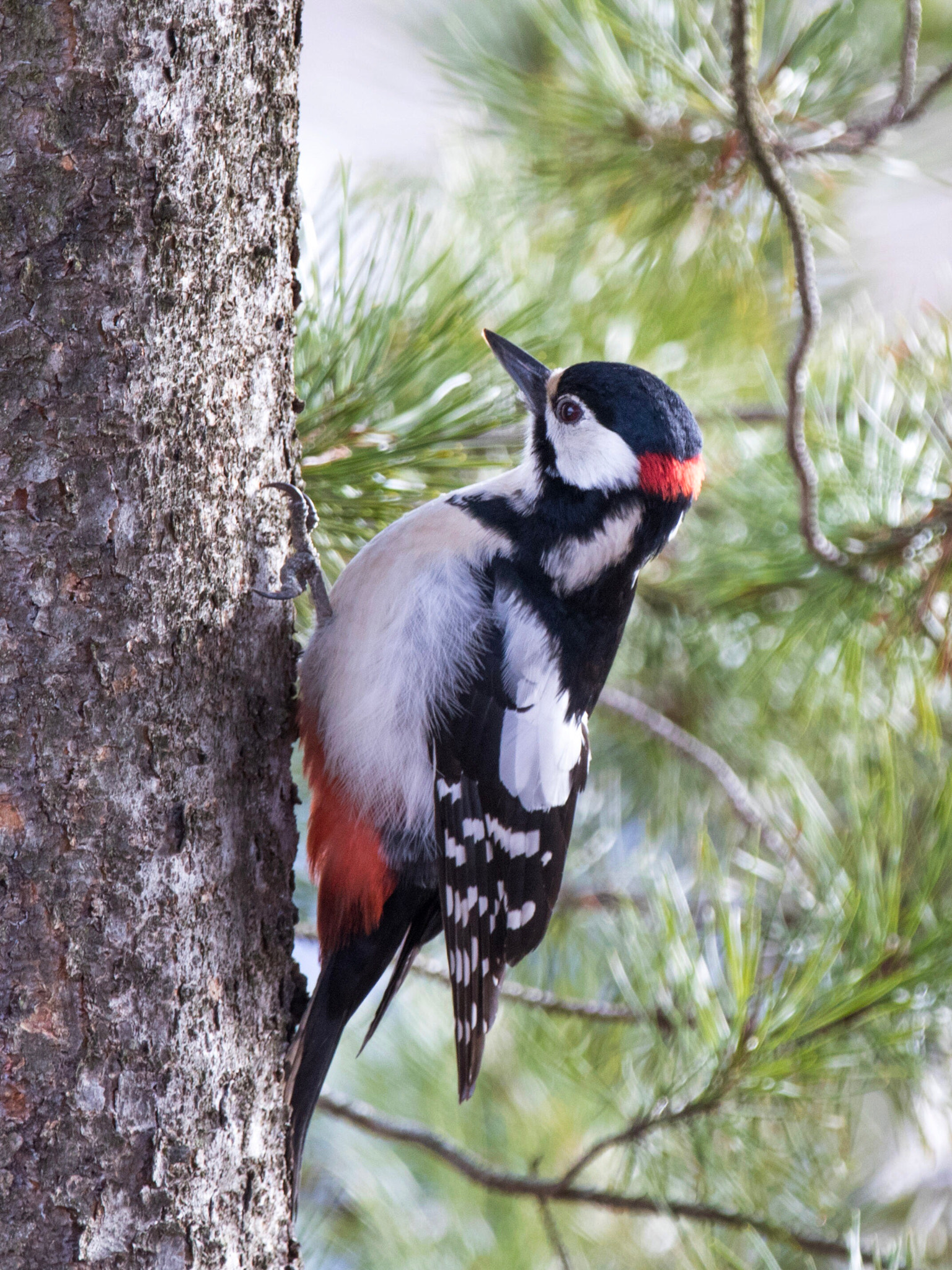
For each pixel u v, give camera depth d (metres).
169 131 4.10
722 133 6.68
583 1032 6.81
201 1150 4.22
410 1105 8.14
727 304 7.49
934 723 6.50
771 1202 5.94
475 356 6.19
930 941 5.29
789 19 6.76
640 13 6.54
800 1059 5.30
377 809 5.89
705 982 5.62
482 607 5.89
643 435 6.12
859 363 7.12
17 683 4.01
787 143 6.55
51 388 4.02
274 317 4.71
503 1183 6.09
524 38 7.87
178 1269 4.12
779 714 7.93
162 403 4.18
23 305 4.00
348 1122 6.51
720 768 7.73
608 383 6.16
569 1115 7.45
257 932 4.63
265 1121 4.55
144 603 4.18
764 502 6.73
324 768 5.85
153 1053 4.12
